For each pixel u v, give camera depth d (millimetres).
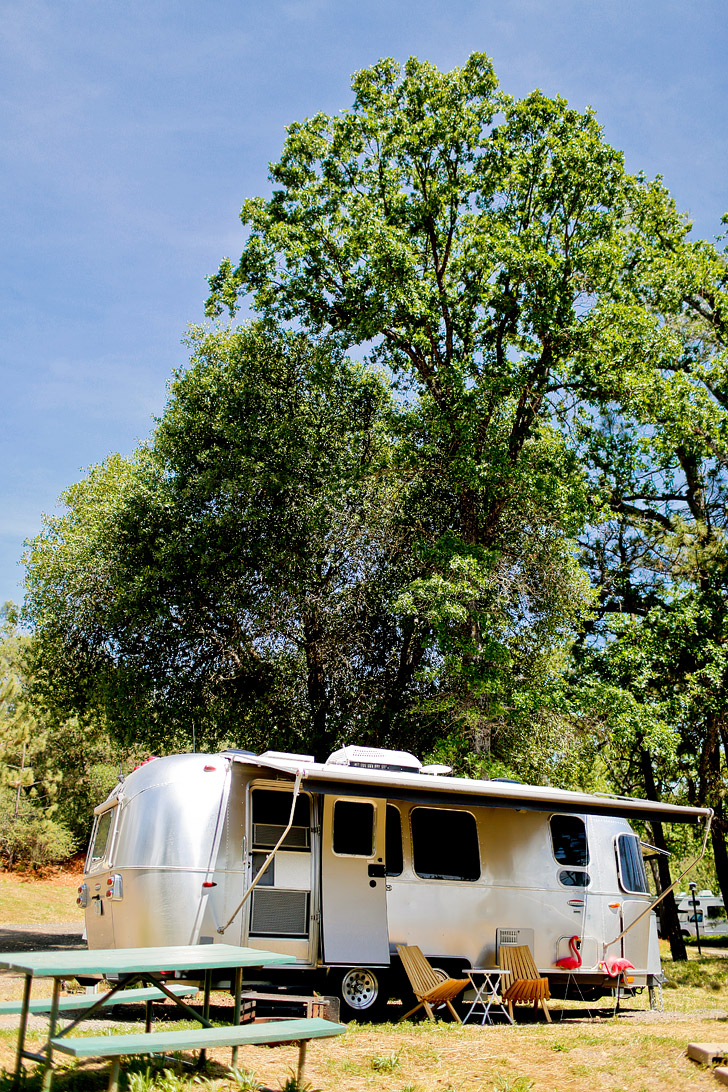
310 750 18672
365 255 18422
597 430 21359
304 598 18266
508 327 19531
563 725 17125
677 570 21172
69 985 9875
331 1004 8070
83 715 20984
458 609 15656
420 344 19406
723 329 23359
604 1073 6090
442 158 19234
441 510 19375
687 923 40938
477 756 15734
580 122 18984
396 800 9695
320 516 18062
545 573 18047
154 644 18906
